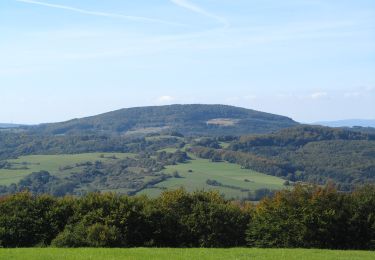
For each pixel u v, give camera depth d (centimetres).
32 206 5178
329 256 3959
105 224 4981
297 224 5378
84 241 4650
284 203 5494
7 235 4884
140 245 5247
